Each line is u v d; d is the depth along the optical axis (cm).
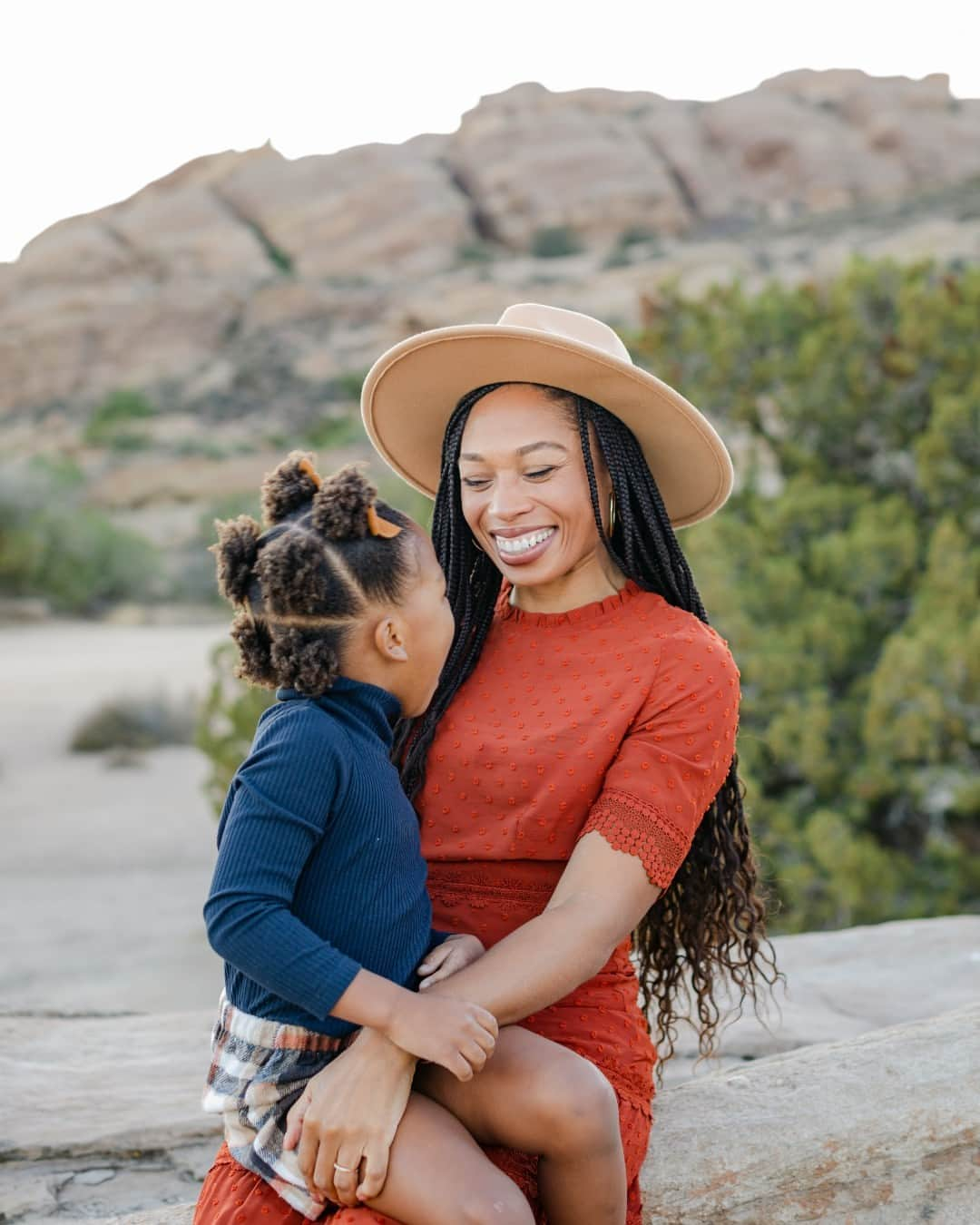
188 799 1662
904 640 831
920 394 1006
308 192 6725
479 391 239
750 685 890
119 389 5828
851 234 5756
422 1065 191
